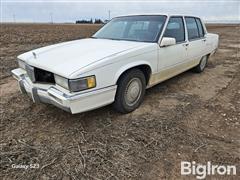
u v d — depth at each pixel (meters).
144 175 2.26
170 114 3.54
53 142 2.79
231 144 2.79
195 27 5.25
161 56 3.82
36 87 3.07
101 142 2.78
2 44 12.49
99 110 3.63
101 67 2.86
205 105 3.92
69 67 2.77
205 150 2.66
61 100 2.69
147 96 4.29
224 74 6.08
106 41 3.93
